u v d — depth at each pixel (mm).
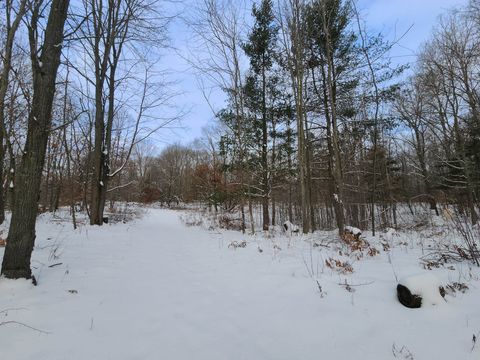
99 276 5555
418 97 20344
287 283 5164
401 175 24328
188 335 3490
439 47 17125
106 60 13828
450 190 16219
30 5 5820
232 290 5027
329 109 14250
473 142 17031
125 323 3723
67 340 3256
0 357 2896
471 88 16547
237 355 3109
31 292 4473
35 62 5207
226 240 10867
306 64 13734
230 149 16500
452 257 5977
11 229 4832
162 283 5371
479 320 3496
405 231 13367
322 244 8867
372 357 3033
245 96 15781
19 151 15281
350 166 16047
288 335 3518
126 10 13125
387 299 4250
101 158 14250
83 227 12422
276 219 22047
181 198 55688
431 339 3244
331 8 11992
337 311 4020
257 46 15711
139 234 12102
